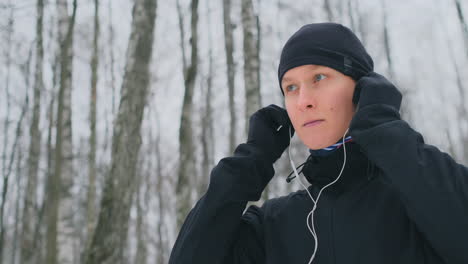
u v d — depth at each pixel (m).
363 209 0.80
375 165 0.83
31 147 10.75
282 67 0.90
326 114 0.83
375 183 0.82
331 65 0.84
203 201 0.96
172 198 17.17
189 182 5.39
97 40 10.00
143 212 15.92
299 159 9.89
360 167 0.84
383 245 0.75
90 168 9.80
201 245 0.92
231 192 0.93
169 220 16.88
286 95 0.91
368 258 0.75
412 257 0.73
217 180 0.95
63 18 7.42
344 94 0.85
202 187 11.85
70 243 6.23
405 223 0.76
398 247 0.75
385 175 0.75
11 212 16.62
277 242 0.91
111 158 4.38
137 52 4.67
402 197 0.71
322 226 0.83
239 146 1.04
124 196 4.27
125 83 4.59
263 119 1.05
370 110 0.79
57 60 9.78
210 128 14.39
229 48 10.46
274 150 1.02
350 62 0.86
